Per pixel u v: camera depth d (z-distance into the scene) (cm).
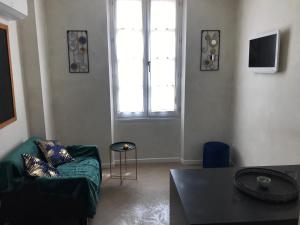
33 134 333
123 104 406
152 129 416
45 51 345
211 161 374
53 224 262
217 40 381
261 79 305
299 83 234
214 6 373
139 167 405
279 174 163
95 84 376
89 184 236
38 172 237
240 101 367
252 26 326
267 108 293
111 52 389
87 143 391
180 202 142
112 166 404
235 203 137
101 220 267
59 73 369
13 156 240
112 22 381
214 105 401
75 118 383
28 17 308
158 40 393
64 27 358
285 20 254
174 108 417
